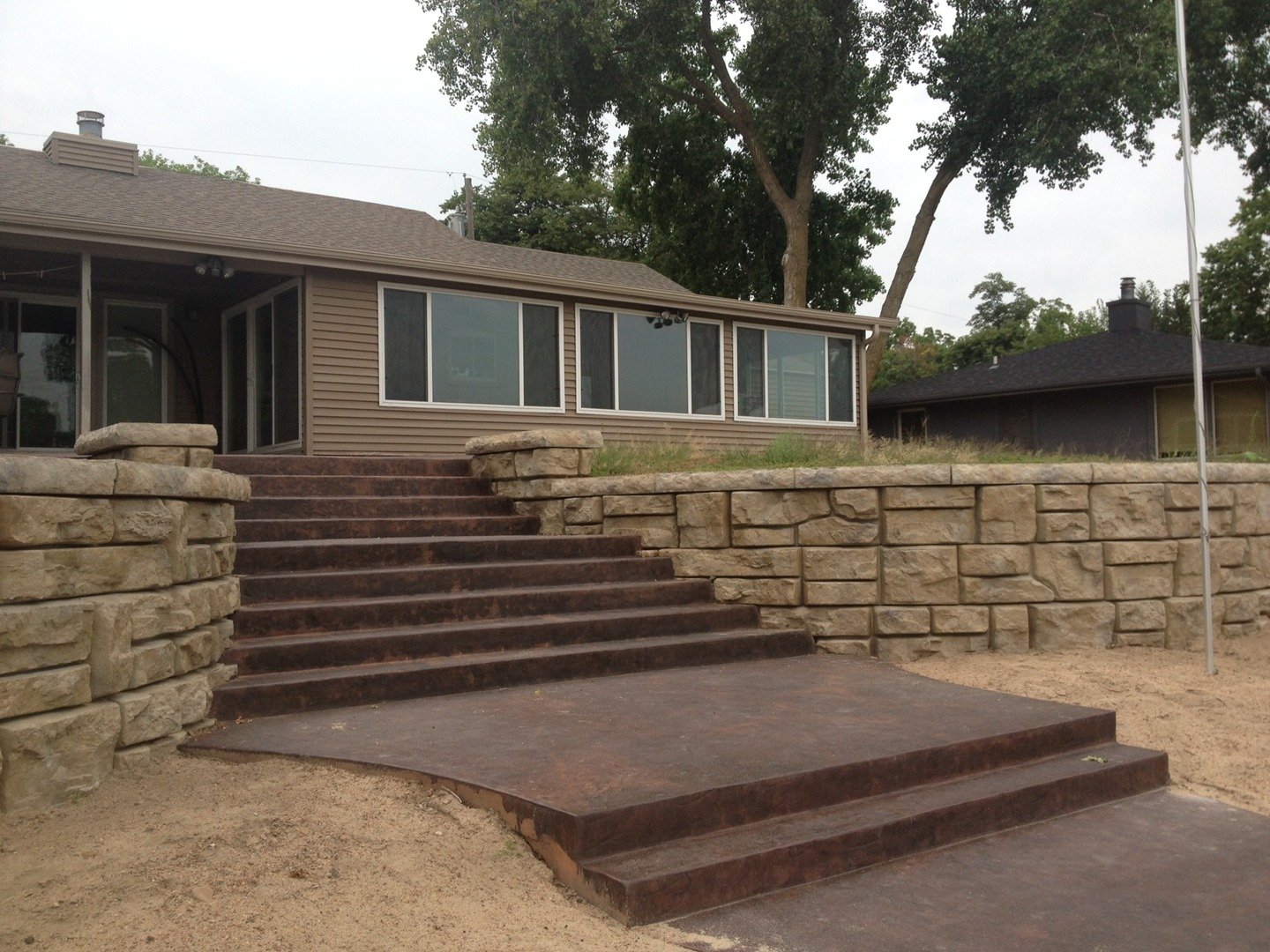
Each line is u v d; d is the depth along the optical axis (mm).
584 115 23812
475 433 12938
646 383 14859
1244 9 26531
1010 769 4824
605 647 6512
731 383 15922
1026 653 7422
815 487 7484
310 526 7293
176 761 4469
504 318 13312
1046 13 22234
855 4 22797
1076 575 7555
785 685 6070
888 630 7312
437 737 4730
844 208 27094
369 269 11820
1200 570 7930
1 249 11242
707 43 24047
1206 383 21266
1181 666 7137
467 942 3061
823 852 3822
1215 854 4164
